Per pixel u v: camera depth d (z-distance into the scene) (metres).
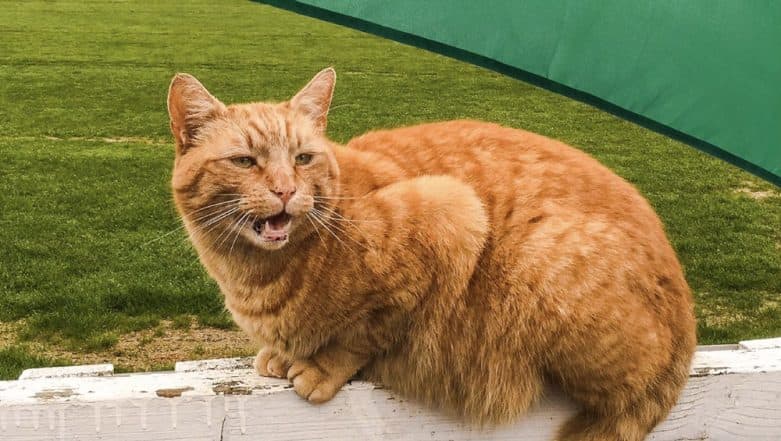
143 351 1.81
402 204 1.08
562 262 1.08
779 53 1.04
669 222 2.88
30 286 2.11
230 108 1.12
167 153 3.64
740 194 3.26
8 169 3.28
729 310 2.14
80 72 5.66
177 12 8.71
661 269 1.11
